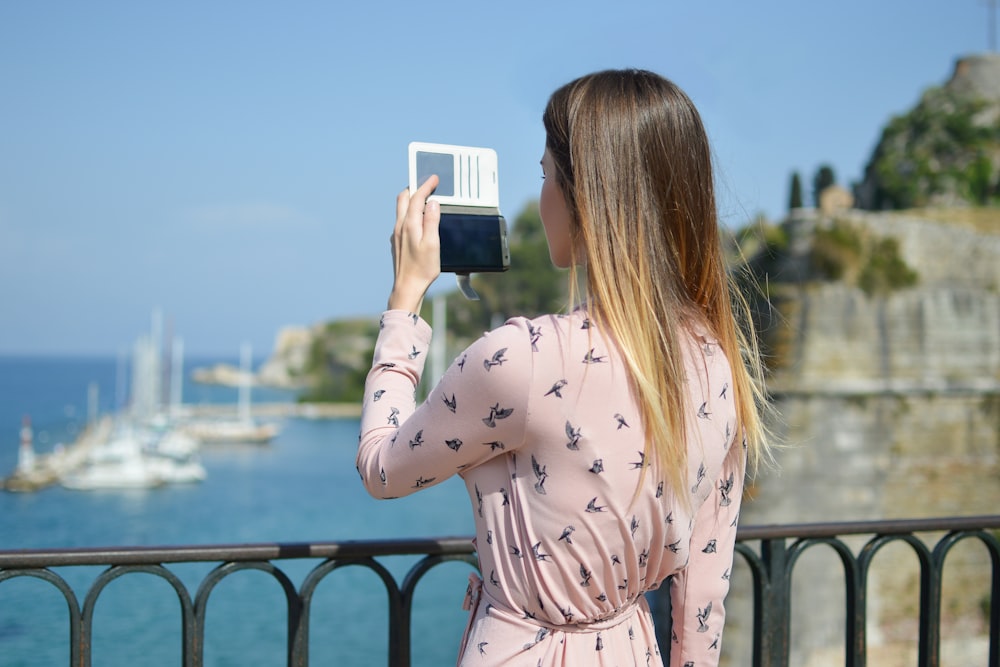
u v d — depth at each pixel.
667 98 1.46
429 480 1.42
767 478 19.20
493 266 1.58
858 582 2.56
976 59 40.81
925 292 19.83
